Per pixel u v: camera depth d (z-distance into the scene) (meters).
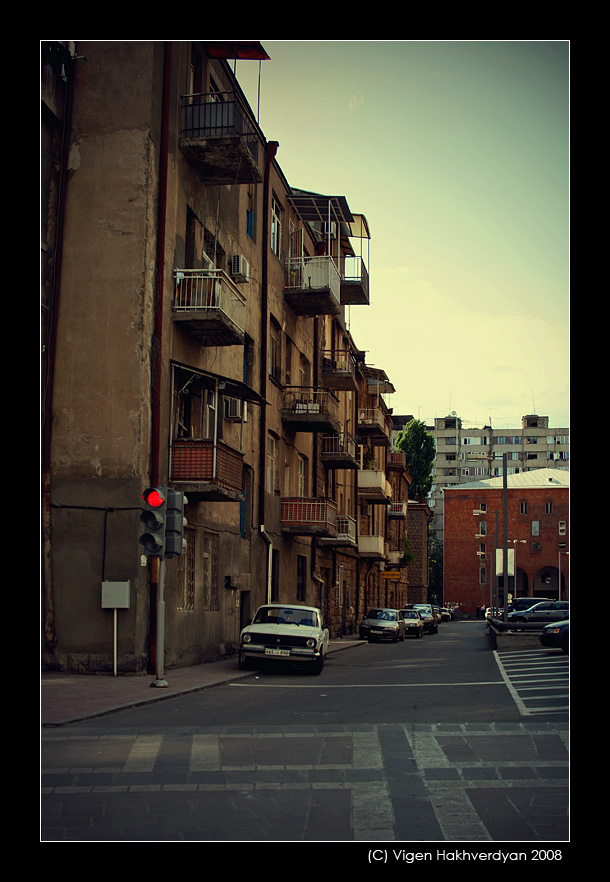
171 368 18.03
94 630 16.30
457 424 148.38
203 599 20.33
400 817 6.35
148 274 17.30
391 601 61.31
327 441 36.12
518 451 147.25
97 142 17.58
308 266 29.56
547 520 98.06
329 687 15.73
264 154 26.81
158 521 14.07
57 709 11.34
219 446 18.00
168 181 17.98
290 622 19.58
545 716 11.27
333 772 7.84
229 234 22.81
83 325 17.16
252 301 25.33
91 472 16.78
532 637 27.75
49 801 6.72
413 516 87.44
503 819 6.29
